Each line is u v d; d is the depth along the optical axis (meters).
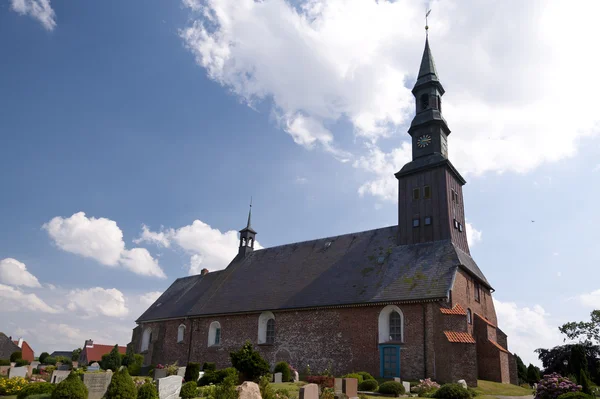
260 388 21.77
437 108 41.41
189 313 47.25
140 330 54.12
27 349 74.94
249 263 50.41
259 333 40.03
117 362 46.59
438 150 39.62
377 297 33.66
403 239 38.25
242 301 43.44
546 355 55.03
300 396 19.94
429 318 30.94
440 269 33.16
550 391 23.17
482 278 37.94
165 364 47.88
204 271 57.75
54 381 28.09
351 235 43.75
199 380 29.31
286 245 49.09
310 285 39.56
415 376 30.25
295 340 37.16
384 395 25.36
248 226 54.34
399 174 40.22
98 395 20.56
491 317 39.34
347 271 38.72
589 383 25.66
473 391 26.61
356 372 32.66
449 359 28.91
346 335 34.38
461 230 38.22
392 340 32.38
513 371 36.38
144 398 20.80
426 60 43.38
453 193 38.66
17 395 22.25
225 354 42.09
